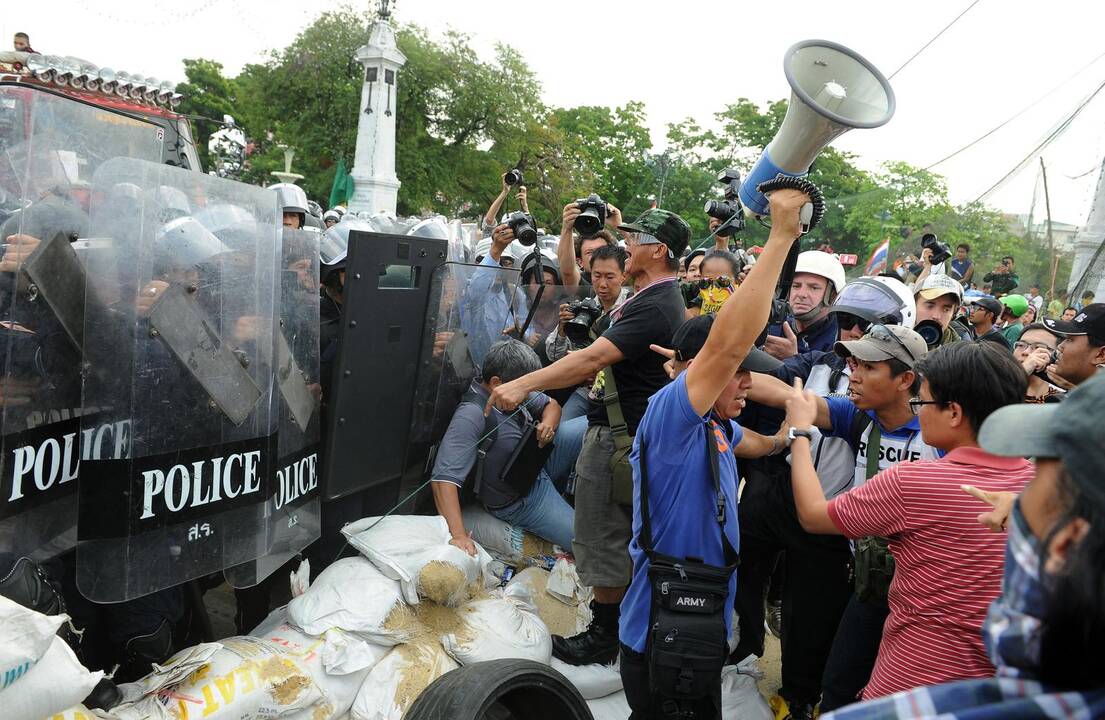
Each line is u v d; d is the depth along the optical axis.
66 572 2.23
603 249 3.82
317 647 2.43
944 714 0.86
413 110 32.25
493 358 3.35
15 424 1.78
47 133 1.82
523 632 2.94
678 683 2.21
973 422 2.06
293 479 2.57
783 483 3.04
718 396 2.24
